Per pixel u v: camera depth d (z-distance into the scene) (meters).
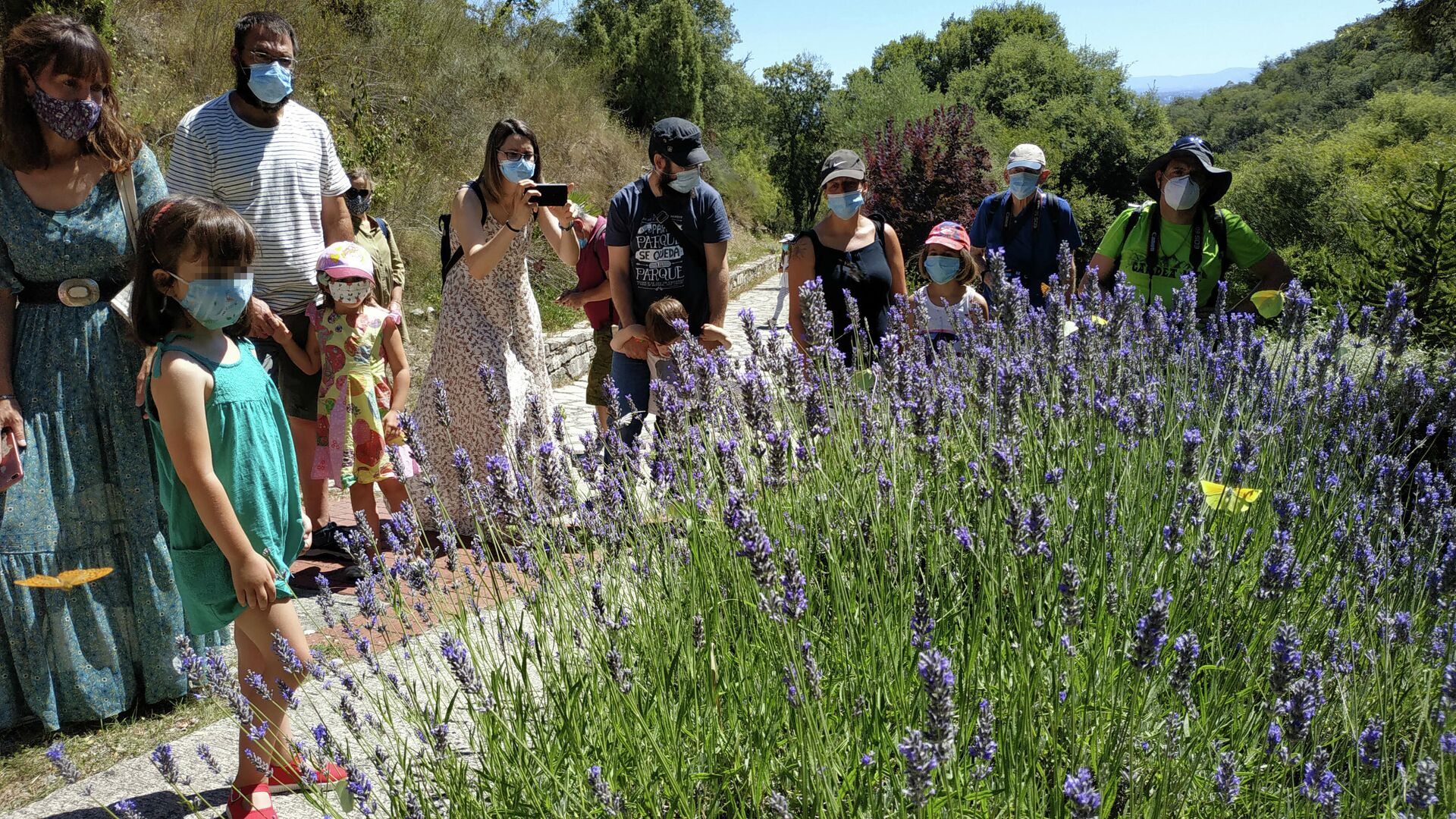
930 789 1.58
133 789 3.01
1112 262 5.50
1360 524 2.62
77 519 3.34
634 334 4.81
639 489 3.19
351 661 3.51
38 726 3.44
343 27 13.41
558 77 18.69
